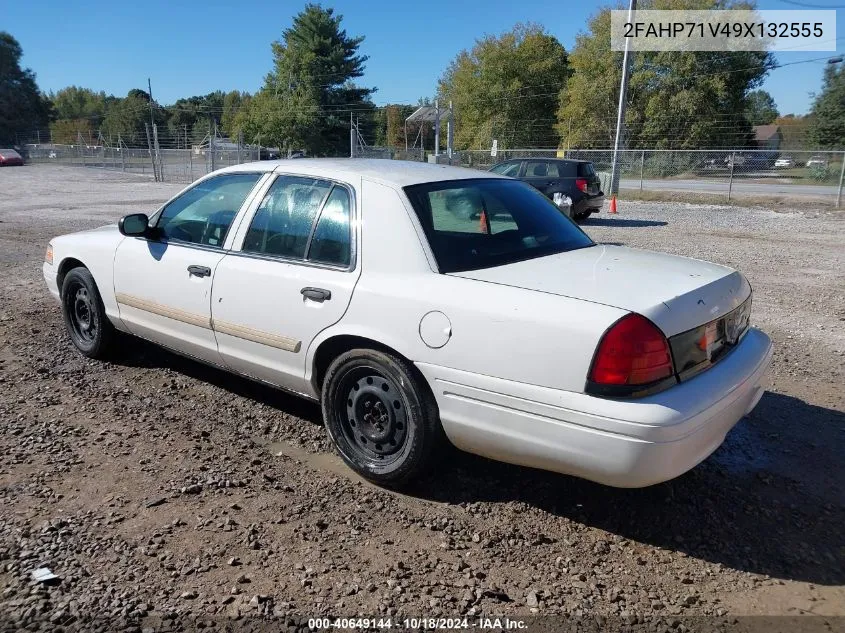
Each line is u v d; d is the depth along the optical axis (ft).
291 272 12.69
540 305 9.94
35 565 9.46
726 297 10.99
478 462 12.81
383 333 11.27
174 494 11.48
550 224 13.57
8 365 17.63
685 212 64.75
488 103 185.16
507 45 181.16
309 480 12.15
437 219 11.91
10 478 11.87
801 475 12.59
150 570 9.44
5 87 247.29
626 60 77.97
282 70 204.44
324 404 12.40
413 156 112.27
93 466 12.40
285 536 10.36
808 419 15.03
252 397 15.90
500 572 9.67
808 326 22.47
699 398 9.55
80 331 18.44
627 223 54.85
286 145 202.18
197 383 16.72
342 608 8.80
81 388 16.20
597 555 10.12
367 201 12.22
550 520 11.01
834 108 166.81
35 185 98.53
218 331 14.15
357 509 11.21
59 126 303.68
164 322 15.47
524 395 9.88
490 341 10.16
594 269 11.28
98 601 8.79
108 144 260.21
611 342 9.27
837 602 9.20
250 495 11.55
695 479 12.35
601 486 12.02
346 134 206.08
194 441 13.58
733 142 148.56
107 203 68.39
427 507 11.34
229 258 13.91
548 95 181.16
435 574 9.57
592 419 9.31
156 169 123.75
